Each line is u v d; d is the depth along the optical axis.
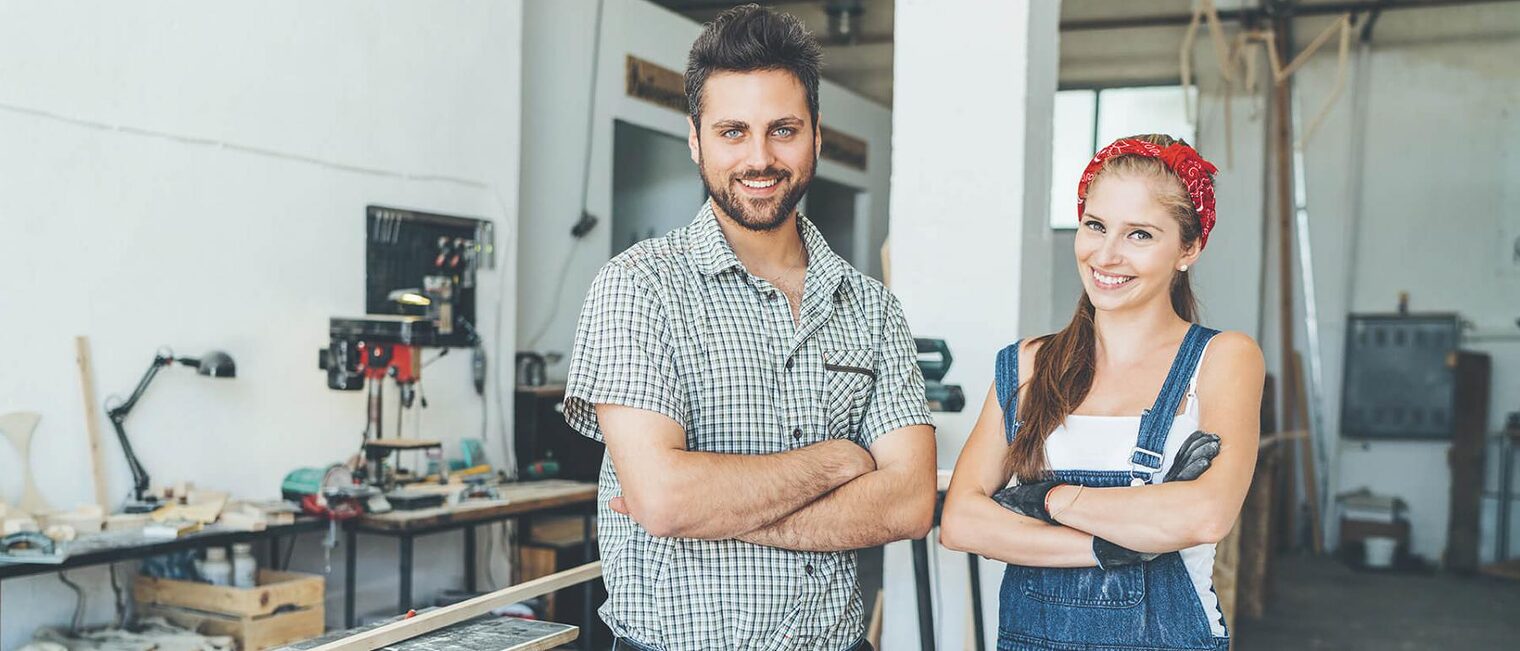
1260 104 8.61
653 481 1.62
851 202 9.54
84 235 3.66
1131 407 1.78
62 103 3.58
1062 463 1.80
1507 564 7.77
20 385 3.51
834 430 1.79
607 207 6.22
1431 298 8.37
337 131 4.45
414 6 4.75
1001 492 1.82
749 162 1.67
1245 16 8.47
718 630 1.66
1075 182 9.12
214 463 4.08
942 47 3.86
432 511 4.03
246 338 4.16
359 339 4.12
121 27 3.73
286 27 4.24
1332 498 8.56
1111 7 8.91
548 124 5.74
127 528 3.57
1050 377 1.84
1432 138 8.38
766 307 1.74
